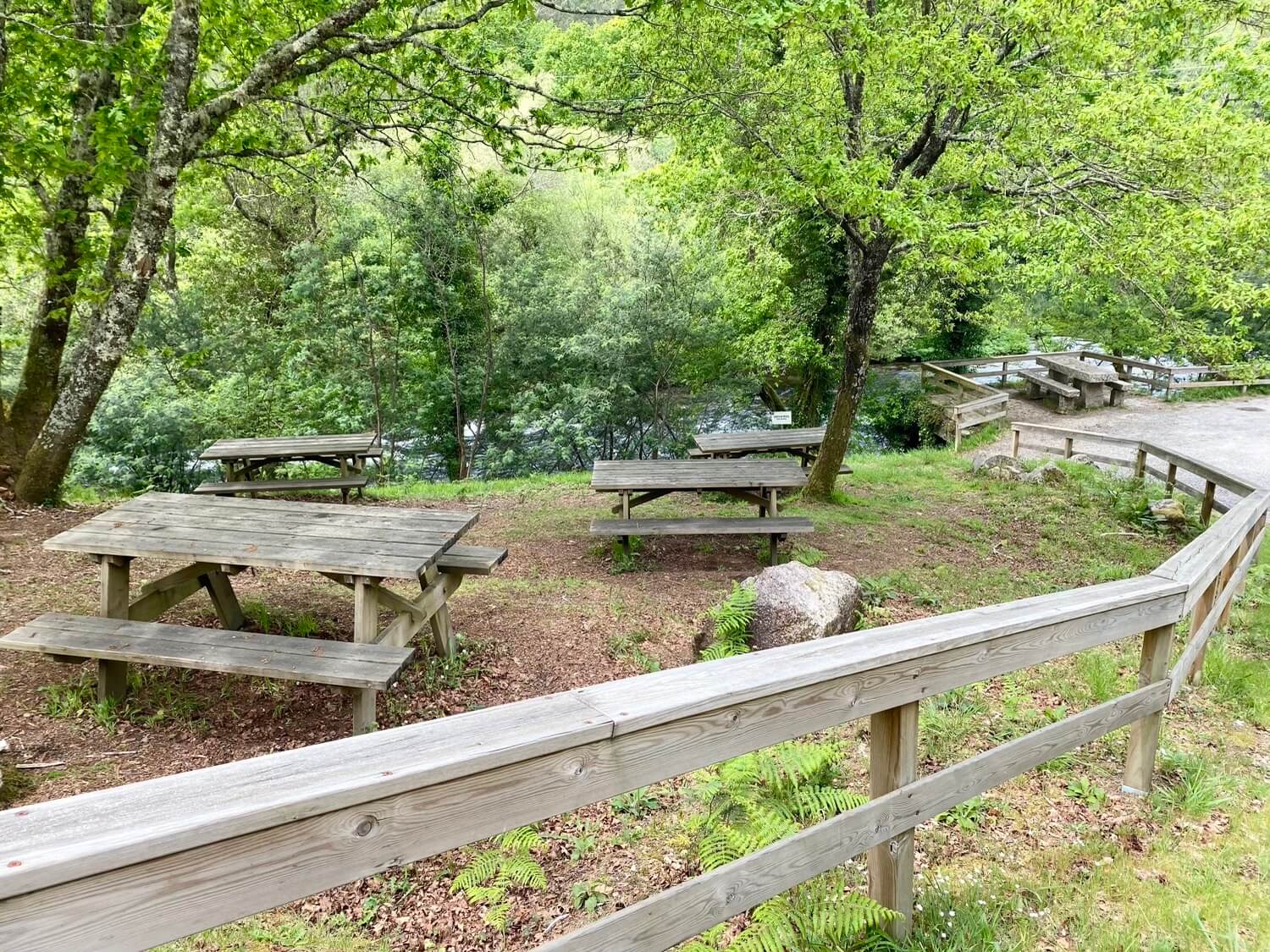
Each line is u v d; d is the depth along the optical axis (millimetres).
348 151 15227
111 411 12516
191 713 3852
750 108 7574
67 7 6988
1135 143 6719
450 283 16156
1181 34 6609
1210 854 2668
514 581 6195
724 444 9758
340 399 15406
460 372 16969
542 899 2688
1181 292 7871
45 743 3455
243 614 4930
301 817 1054
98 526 4293
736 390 17375
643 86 7703
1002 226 6887
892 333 16531
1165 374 18484
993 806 2992
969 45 6273
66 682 4004
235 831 995
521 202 17406
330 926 2547
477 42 8414
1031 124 6832
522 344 16547
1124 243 6652
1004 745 2301
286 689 4117
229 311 16188
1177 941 2193
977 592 6375
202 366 15078
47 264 7340
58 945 888
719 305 16094
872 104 7957
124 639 3668
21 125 6516
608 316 15836
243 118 8664
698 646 4883
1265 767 3361
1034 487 10508
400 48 7516
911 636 2029
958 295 17219
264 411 14703
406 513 4680
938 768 3400
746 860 1658
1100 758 3373
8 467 7445
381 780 1118
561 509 8969
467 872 2684
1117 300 9133
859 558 7250
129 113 6301
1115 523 8852
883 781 2035
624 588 6086
